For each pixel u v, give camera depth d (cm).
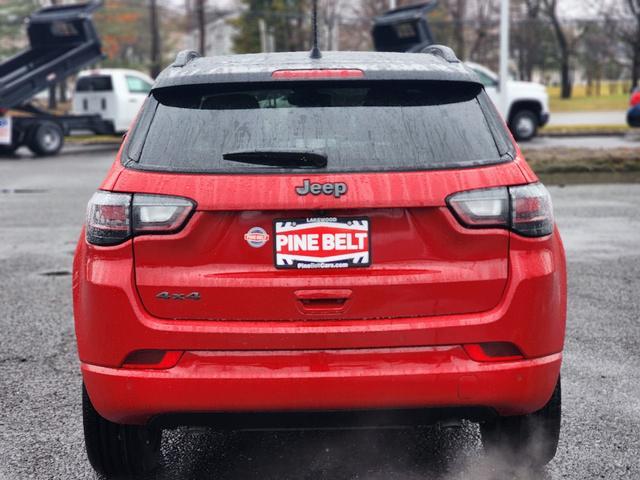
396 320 279
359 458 359
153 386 277
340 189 275
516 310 281
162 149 289
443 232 280
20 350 534
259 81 297
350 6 5775
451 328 277
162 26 7175
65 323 602
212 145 287
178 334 277
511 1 6003
